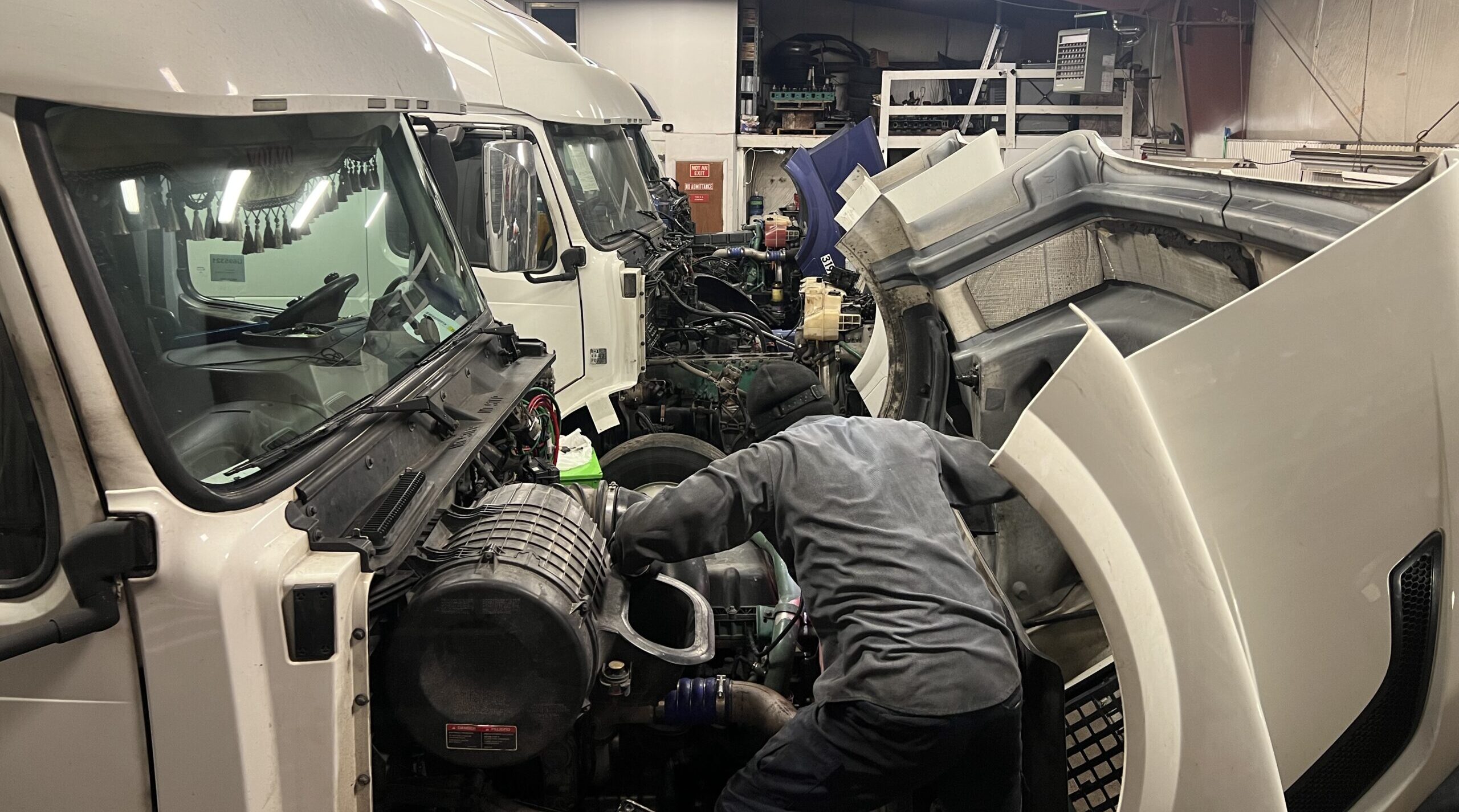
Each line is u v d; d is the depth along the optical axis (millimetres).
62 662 1672
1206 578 1757
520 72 5238
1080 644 2861
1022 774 2227
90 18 1642
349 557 1778
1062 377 1811
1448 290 1744
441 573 2053
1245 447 1843
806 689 2912
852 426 2541
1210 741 1762
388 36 2488
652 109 8727
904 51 15398
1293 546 1857
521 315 5094
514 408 2818
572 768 2375
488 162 3721
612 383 5246
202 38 1796
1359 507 1832
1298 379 1801
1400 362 1770
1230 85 8789
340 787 1727
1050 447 1827
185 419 1793
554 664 2031
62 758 1713
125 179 1787
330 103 2072
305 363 2170
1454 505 1796
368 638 1822
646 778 2615
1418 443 1794
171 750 1681
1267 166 6891
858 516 2314
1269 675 1897
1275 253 2441
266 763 1708
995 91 11836
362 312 2494
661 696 2338
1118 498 1815
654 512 2367
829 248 8133
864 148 8430
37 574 1641
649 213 6781
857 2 15328
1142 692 1784
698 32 12688
